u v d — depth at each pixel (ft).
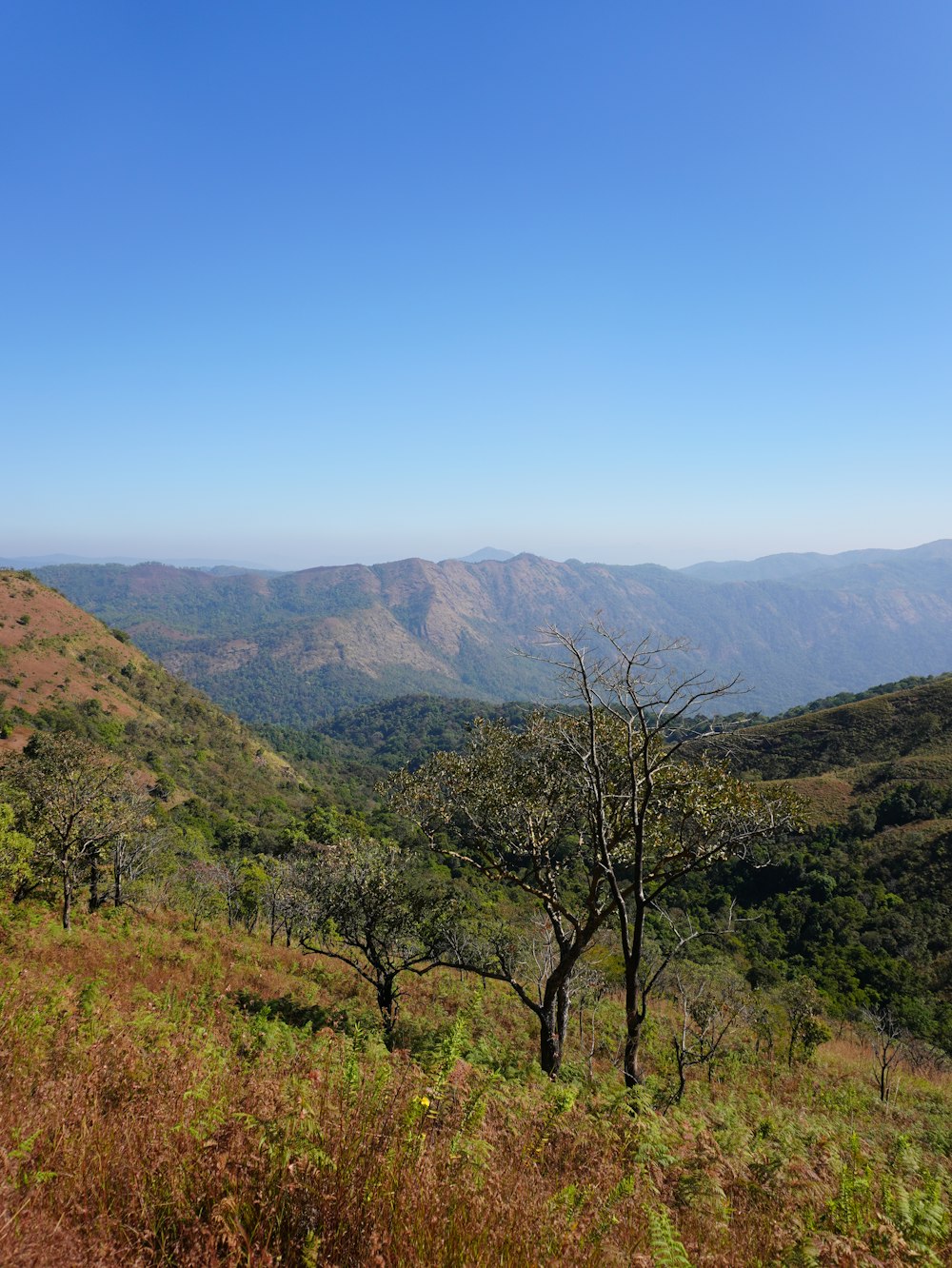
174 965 54.19
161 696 380.58
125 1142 11.78
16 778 81.00
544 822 40.37
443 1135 13.37
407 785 43.19
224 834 223.71
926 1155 27.76
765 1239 14.07
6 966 29.50
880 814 188.96
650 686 31.96
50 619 379.14
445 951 51.90
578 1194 12.77
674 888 152.87
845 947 126.72
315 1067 16.44
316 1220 9.82
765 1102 36.83
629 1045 33.06
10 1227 9.02
